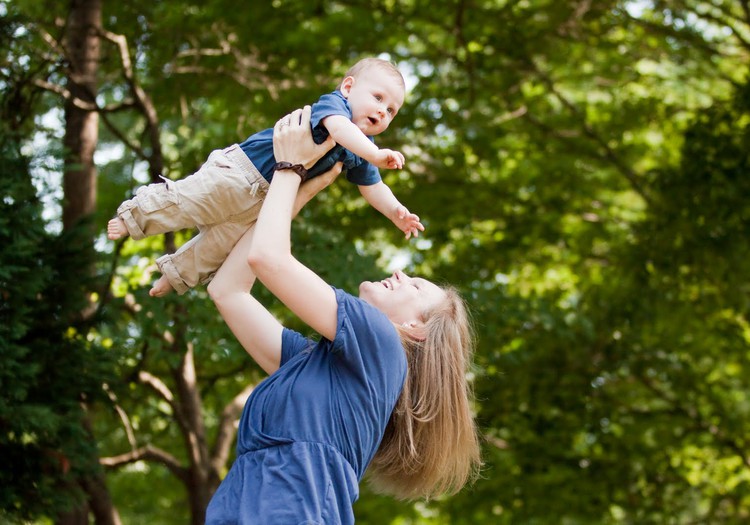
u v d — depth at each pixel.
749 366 13.03
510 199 12.50
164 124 12.08
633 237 12.34
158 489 13.68
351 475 3.60
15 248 7.48
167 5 10.55
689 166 11.34
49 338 8.08
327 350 3.77
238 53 10.75
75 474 8.09
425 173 12.34
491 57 11.65
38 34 9.16
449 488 4.20
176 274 3.97
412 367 4.02
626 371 12.89
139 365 9.59
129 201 3.75
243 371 11.21
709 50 11.84
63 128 9.88
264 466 3.54
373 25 11.58
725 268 11.67
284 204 3.64
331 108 3.70
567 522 14.48
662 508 12.95
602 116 12.79
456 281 12.10
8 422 7.38
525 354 11.17
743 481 12.97
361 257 10.06
